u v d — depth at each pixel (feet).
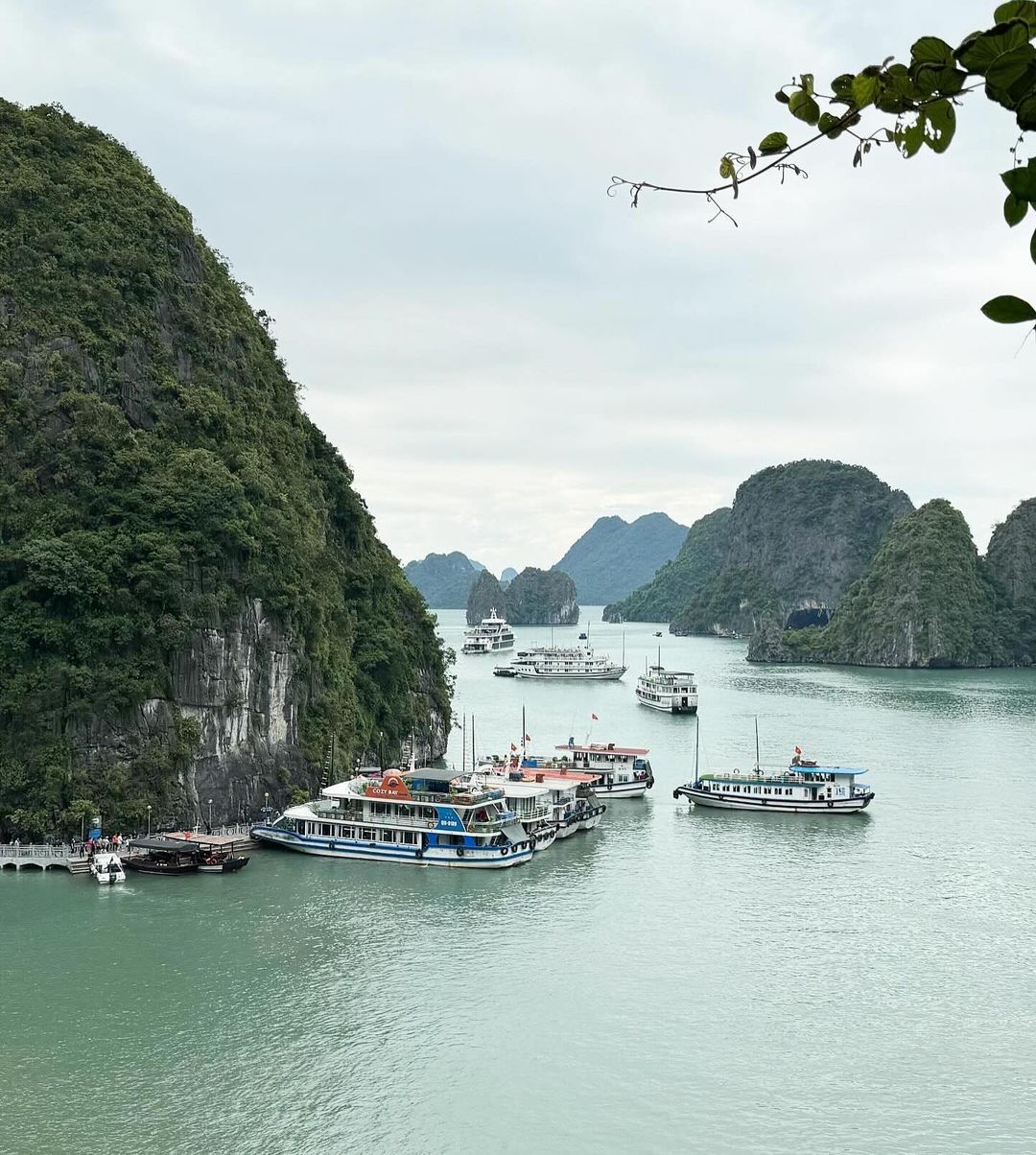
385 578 530.68
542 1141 180.04
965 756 514.27
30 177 422.82
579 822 382.42
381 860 343.67
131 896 302.45
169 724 362.94
